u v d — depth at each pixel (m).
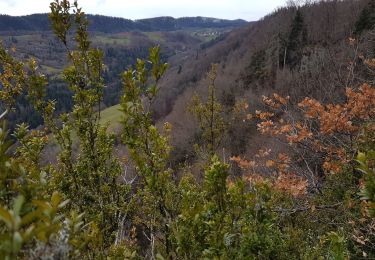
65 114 4.84
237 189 3.18
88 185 4.86
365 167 2.37
